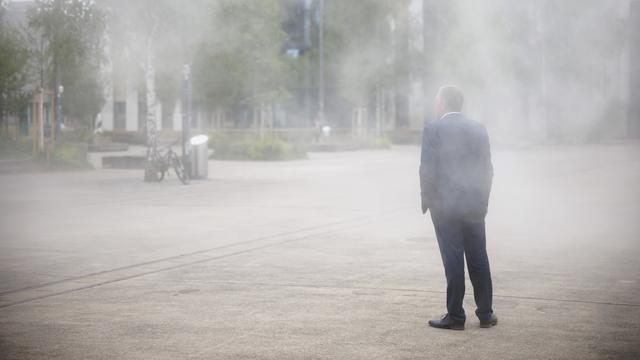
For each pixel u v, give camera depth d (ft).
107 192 47.50
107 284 19.35
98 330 14.75
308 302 17.06
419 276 20.06
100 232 29.32
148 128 55.83
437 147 14.62
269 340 13.96
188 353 13.16
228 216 34.35
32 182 55.26
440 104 15.02
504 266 21.39
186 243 26.37
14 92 77.92
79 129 95.81
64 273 20.94
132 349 13.44
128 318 15.72
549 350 13.17
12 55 74.28
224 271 21.02
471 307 16.55
